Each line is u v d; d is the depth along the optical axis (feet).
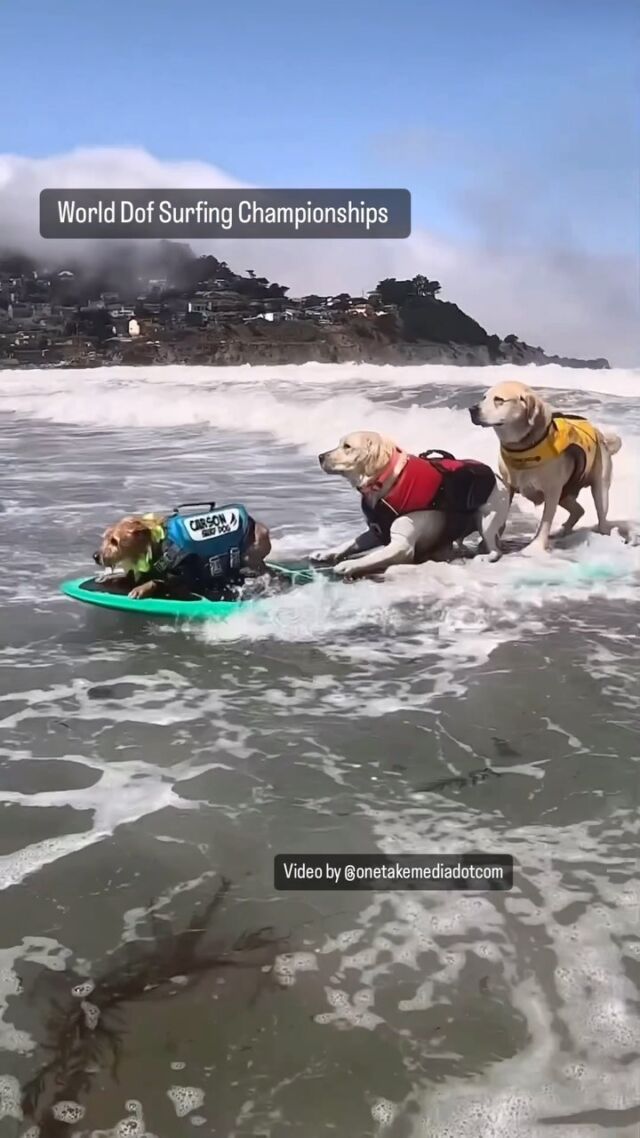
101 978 6.31
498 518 18.15
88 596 14.94
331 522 21.01
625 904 7.11
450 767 9.45
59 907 7.16
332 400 41.96
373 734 10.26
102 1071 5.50
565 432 18.26
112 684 11.84
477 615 14.58
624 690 11.38
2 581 16.57
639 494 22.71
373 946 6.67
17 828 8.34
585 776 9.18
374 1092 5.36
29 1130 5.08
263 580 16.17
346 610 14.79
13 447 33.71
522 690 11.46
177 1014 5.98
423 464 17.37
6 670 12.32
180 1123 5.15
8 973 6.37
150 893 7.34
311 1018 5.94
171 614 14.43
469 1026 5.87
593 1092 5.34
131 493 24.38
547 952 6.57
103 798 8.89
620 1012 5.98
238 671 12.26
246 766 9.53
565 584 16.34
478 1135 5.07
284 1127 5.12
